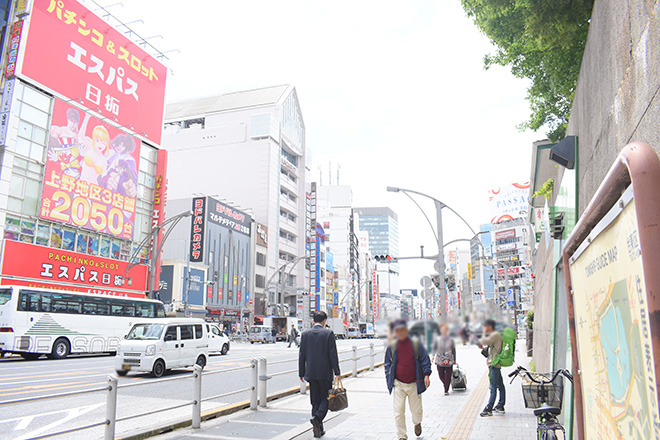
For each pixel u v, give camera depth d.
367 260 142.25
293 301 77.00
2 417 8.41
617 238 2.10
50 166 30.50
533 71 10.95
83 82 33.50
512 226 79.44
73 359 21.94
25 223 29.00
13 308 20.50
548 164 14.10
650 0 2.78
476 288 64.44
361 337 90.25
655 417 1.63
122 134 36.88
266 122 73.06
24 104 29.27
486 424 7.22
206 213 54.91
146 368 14.48
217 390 12.20
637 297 1.82
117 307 25.08
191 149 75.75
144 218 39.62
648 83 2.86
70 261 31.25
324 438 6.49
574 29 7.40
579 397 3.36
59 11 31.73
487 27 9.98
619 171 1.92
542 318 12.29
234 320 58.34
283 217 76.56
